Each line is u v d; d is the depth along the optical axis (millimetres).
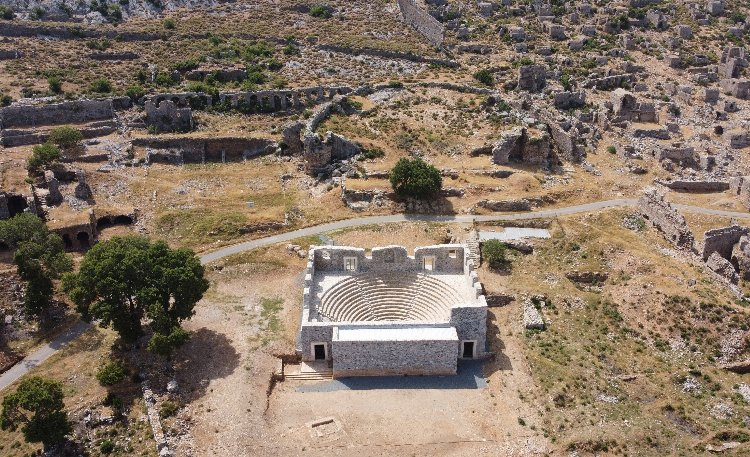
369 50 193125
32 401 70312
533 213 120125
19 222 96750
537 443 73438
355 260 96625
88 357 86562
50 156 124750
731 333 91188
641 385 83188
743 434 74062
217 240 113000
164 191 128125
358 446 73562
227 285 101562
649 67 197250
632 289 100000
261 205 124000
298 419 77438
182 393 80250
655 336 92375
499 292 99438
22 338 90438
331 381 83938
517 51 199625
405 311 92438
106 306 81500
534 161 135875
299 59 188250
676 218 112312
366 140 138500
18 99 151625
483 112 151250
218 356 86438
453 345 83312
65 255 98062
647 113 163750
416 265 96938
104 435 75188
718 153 149625
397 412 78625
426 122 147125
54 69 169875
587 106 165000
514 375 84125
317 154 132750
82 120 150250
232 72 173125
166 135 146875
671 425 76438
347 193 122062
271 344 88625
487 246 106500
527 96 163250
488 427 76062
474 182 125562
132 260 84000
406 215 118688
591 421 76625
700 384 83938
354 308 92000
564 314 96562
